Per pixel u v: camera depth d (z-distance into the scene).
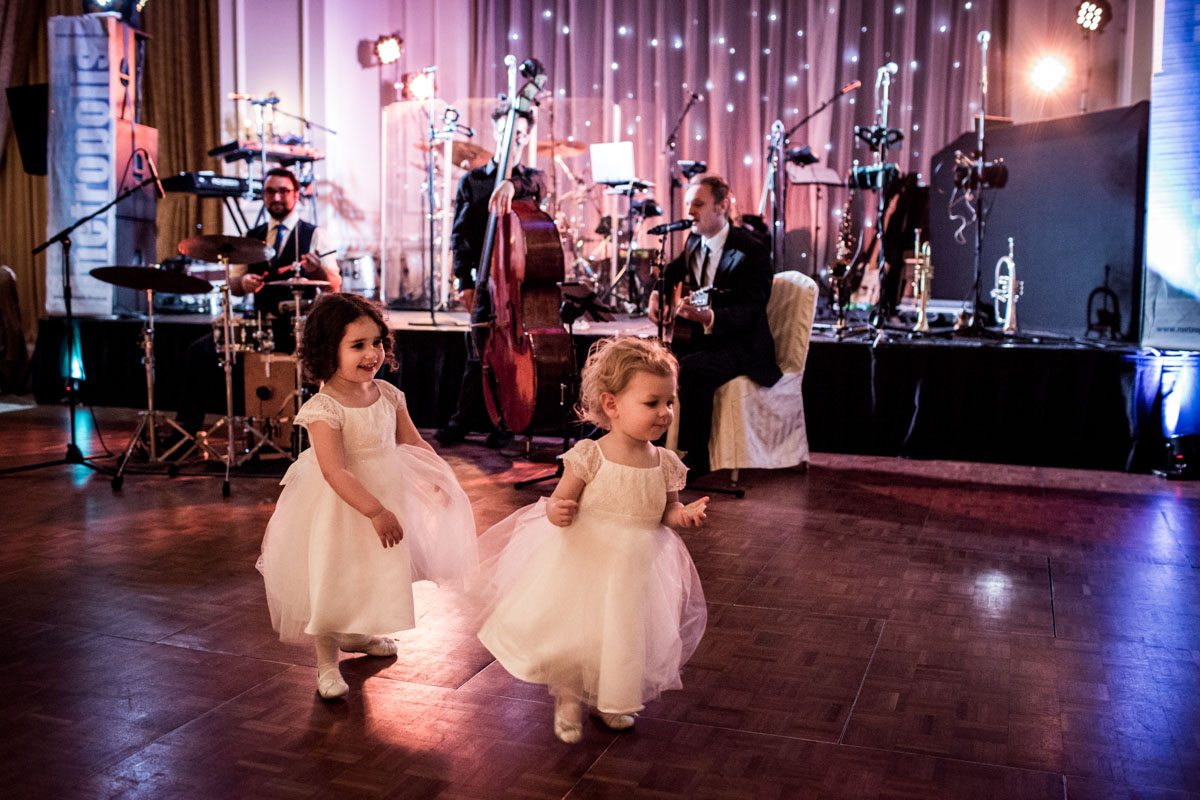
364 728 2.31
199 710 2.40
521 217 4.63
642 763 2.16
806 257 8.59
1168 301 5.30
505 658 2.24
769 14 8.64
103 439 5.79
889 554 3.72
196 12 9.20
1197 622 3.05
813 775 2.12
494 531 2.53
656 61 8.94
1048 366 5.32
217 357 5.31
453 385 6.12
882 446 5.59
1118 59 7.96
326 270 5.22
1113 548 3.83
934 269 7.74
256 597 3.19
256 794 2.02
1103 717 2.41
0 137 9.31
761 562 3.61
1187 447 5.10
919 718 2.39
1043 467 5.34
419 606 3.11
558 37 9.23
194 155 9.30
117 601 3.14
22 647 2.78
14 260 9.56
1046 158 6.67
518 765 2.15
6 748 2.21
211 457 5.11
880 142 6.70
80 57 7.09
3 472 4.86
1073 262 6.46
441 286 8.99
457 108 9.47
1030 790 2.07
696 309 4.62
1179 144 5.21
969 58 8.23
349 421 2.45
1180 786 2.10
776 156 7.49
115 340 6.77
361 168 9.50
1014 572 3.52
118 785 2.05
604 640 2.15
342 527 2.44
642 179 8.84
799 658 2.75
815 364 5.63
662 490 2.22
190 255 4.64
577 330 6.15
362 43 9.43
